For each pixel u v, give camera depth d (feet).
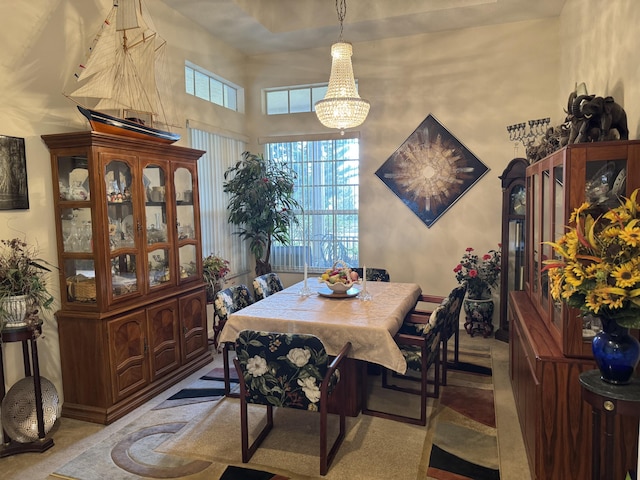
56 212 9.63
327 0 14.78
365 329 8.64
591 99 7.47
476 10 13.78
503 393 10.71
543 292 8.68
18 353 9.11
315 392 7.46
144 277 10.61
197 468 7.80
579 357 6.73
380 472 7.64
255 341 7.56
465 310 15.34
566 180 6.66
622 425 6.53
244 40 16.30
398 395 10.77
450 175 15.88
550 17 14.37
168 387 11.26
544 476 6.97
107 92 9.90
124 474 7.68
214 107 15.94
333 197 17.62
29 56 9.18
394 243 16.83
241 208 16.56
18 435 8.37
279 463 7.95
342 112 10.49
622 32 8.27
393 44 16.15
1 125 8.67
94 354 9.49
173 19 13.64
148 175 10.87
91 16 10.61
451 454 8.17
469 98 15.44
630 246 5.11
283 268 18.44
